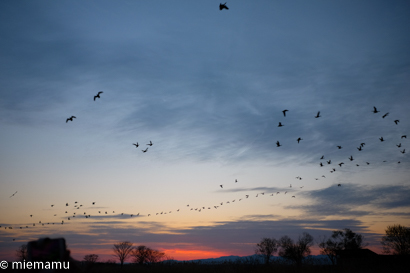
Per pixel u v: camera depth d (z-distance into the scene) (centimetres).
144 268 3666
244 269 3438
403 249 6712
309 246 7369
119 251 6238
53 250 1124
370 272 2825
